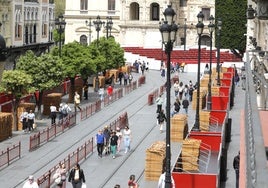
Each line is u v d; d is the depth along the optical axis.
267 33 46.28
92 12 160.75
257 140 10.28
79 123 64.31
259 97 28.25
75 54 79.06
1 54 10.85
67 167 41.84
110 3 160.38
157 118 62.59
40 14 118.75
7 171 43.25
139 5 154.50
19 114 61.41
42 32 121.06
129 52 139.00
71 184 39.53
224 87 73.31
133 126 62.19
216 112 55.66
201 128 51.38
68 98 82.50
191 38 162.00
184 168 35.28
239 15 135.25
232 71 96.50
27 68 64.69
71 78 78.62
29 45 110.06
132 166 45.31
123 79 105.94
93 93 90.75
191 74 119.12
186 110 67.44
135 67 123.25
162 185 31.66
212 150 41.25
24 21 109.56
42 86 64.88
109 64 100.38
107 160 47.16
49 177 36.69
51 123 62.97
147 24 153.75
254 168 8.96
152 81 108.19
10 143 53.47
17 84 58.16
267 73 32.47
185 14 162.12
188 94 78.75
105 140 49.12
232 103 75.62
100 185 39.66
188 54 135.25
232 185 39.25
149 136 56.88
